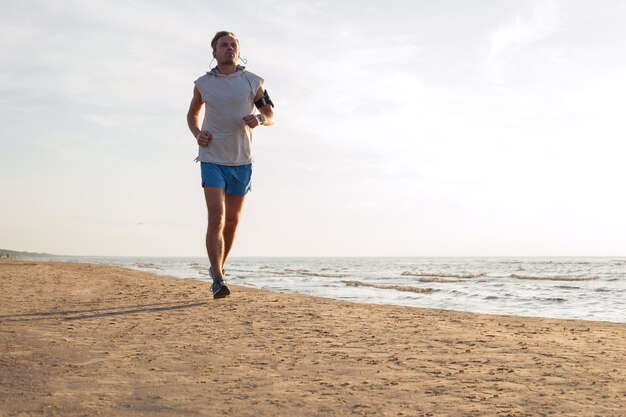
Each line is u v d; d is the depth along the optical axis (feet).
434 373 8.10
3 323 12.50
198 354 9.39
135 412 5.91
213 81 17.46
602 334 12.80
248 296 20.35
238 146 17.66
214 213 17.53
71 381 7.28
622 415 5.99
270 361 8.88
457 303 37.11
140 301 18.10
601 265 223.30
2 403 6.18
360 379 7.68
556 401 6.56
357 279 81.20
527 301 40.24
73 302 17.69
